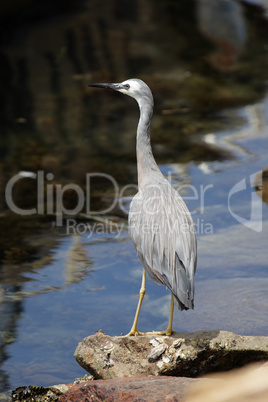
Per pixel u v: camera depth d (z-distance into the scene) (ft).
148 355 32.81
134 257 49.98
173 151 72.43
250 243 51.16
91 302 43.42
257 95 90.38
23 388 33.65
